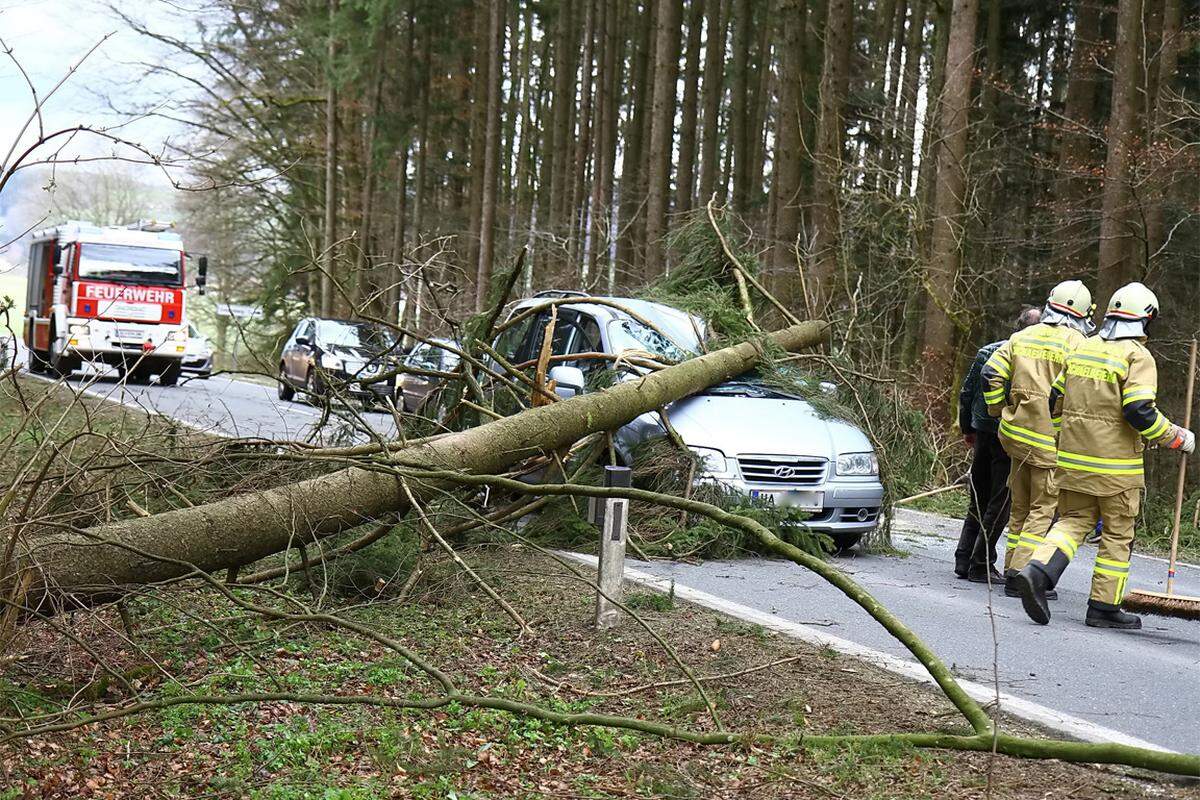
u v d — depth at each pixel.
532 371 10.17
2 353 5.50
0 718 4.77
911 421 10.62
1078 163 21.64
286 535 6.34
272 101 36.47
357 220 38.12
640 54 34.44
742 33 32.12
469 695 5.19
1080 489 7.38
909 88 22.52
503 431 7.80
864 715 5.14
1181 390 21.48
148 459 6.41
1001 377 8.12
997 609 7.88
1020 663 6.33
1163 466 19.20
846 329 12.30
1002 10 28.92
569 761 4.71
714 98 30.80
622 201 32.44
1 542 5.29
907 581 8.73
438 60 36.31
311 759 4.69
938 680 4.89
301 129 38.28
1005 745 4.57
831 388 10.38
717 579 8.19
